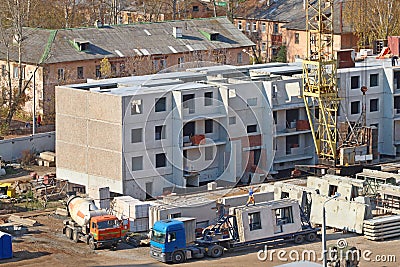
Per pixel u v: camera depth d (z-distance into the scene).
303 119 79.12
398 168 76.50
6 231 60.91
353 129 79.56
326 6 83.19
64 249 57.72
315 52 80.31
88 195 65.19
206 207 61.12
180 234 55.16
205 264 54.56
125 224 59.78
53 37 99.25
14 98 93.38
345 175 75.81
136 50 101.12
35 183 71.81
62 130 73.19
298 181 72.44
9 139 81.06
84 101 71.50
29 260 55.81
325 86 78.12
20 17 97.38
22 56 97.19
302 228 58.56
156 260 55.41
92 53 98.88
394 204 63.78
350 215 60.03
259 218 57.47
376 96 82.81
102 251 57.34
